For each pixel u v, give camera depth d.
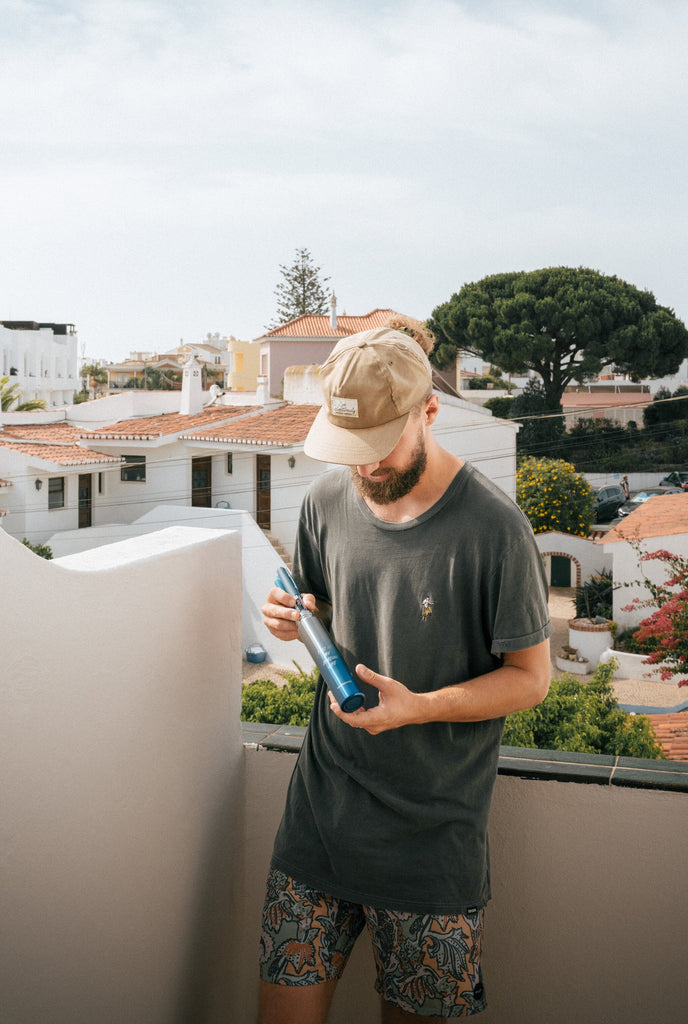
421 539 1.42
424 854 1.43
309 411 22.77
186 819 1.68
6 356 49.16
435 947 1.43
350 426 1.38
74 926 1.32
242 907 1.96
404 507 1.46
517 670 1.41
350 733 1.49
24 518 20.38
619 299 40.69
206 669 1.74
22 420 26.78
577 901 1.67
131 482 22.48
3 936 1.16
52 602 1.23
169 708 1.59
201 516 18.38
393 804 1.43
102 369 87.25
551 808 1.67
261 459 20.81
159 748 1.56
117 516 22.73
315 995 1.53
